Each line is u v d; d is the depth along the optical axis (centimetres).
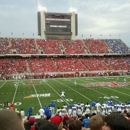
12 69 5375
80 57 6612
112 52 6800
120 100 2425
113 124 210
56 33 7419
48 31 7362
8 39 6762
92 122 281
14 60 5884
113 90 3159
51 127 259
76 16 7550
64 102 2389
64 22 7456
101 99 2511
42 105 2241
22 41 6725
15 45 6384
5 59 5900
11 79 5006
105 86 3591
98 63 6250
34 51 6234
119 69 6016
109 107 1827
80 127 371
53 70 5594
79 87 3512
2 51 5966
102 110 1852
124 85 3669
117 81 4225
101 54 6688
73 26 7519
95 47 6994
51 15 7356
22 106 2198
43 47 6531
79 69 5800
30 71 5394
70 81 4412
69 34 7519
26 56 6112
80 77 5309
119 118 217
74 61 6247
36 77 5241
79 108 1842
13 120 167
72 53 6462
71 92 3034
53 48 6562
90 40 7475
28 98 2627
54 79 4900
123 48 7094
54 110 2031
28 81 4512
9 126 163
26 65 5647
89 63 6203
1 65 5500
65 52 6438
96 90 3186
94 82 4144
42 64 5825
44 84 3959
